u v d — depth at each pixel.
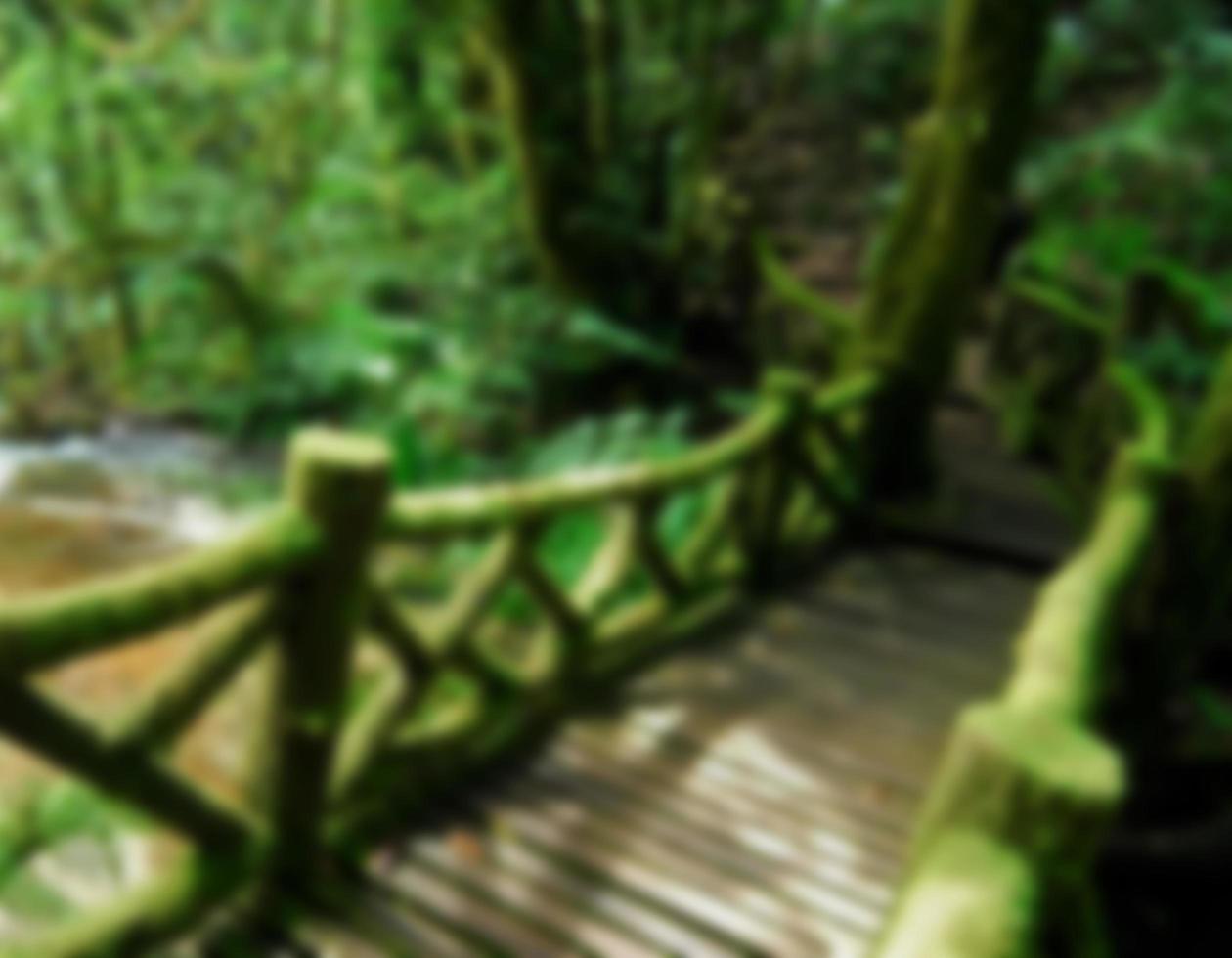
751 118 9.80
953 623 4.50
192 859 2.26
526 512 2.94
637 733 3.35
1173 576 3.09
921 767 3.36
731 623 4.29
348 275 7.14
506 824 2.85
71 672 3.48
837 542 5.30
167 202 6.93
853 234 9.84
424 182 7.78
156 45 6.48
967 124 5.04
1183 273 6.34
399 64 7.61
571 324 6.80
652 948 2.49
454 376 6.46
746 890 2.71
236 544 2.06
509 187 7.48
